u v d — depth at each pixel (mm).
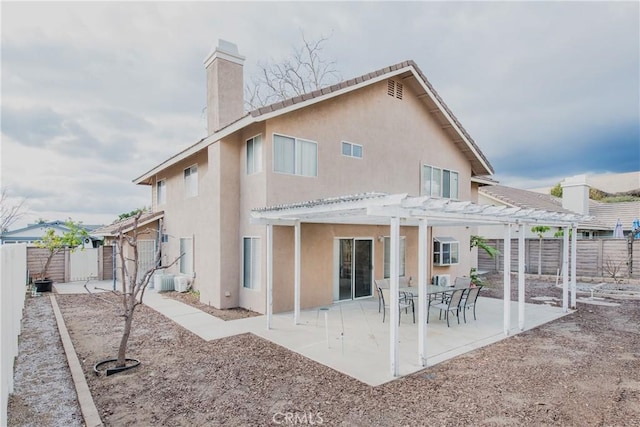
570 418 4918
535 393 5676
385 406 5238
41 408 5160
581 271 19859
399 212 6523
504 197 22797
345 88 11992
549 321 10453
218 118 12484
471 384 6012
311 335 8773
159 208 19297
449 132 16719
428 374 6441
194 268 14844
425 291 6887
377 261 13945
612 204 28328
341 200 7137
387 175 13953
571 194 24719
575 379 6230
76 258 18281
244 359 7133
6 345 5211
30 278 16953
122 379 6164
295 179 11281
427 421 4832
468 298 10492
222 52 12727
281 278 11141
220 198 11812
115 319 10391
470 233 19625
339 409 5148
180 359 7125
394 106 14336
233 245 12047
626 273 18406
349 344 8102
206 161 13891
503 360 7168
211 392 5676
